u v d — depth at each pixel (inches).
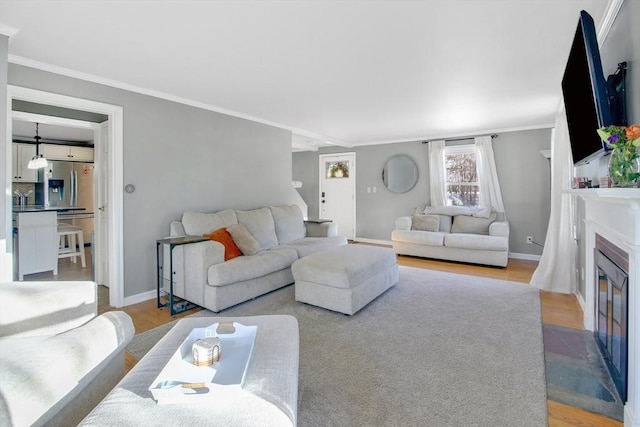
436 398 67.1
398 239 217.5
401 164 255.9
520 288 144.5
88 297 64.2
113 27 83.5
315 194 304.5
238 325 60.5
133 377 46.2
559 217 140.2
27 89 101.6
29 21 80.0
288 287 144.4
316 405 64.8
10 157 94.2
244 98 144.9
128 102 125.6
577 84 76.5
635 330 56.9
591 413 63.4
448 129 215.6
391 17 80.0
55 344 47.8
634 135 57.0
